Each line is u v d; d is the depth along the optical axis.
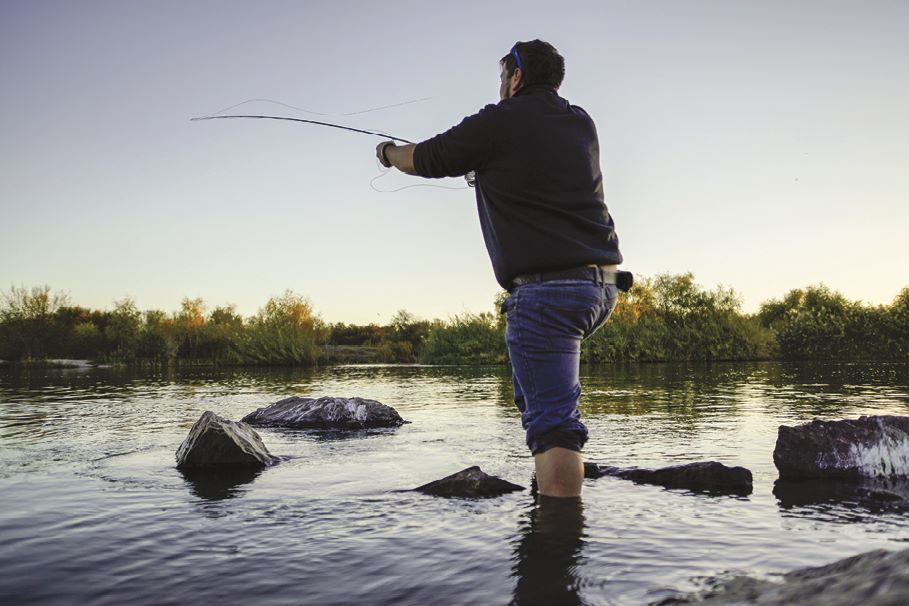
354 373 16.34
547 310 2.51
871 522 2.18
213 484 3.00
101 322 34.66
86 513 2.40
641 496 2.62
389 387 10.59
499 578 1.60
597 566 1.67
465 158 2.65
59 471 3.37
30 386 11.39
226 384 11.84
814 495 2.66
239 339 25.14
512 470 3.32
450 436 4.79
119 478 3.17
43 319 28.27
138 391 9.96
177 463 3.57
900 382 10.22
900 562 0.98
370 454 3.95
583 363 21.36
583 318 2.55
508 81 2.89
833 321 25.16
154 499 2.66
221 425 3.57
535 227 2.53
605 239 2.64
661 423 5.28
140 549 1.92
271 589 1.57
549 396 2.53
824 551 1.81
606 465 3.34
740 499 2.57
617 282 2.71
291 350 23.86
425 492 2.74
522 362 2.56
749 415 5.79
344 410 5.68
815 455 3.13
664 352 23.06
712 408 6.44
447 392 9.41
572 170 2.59
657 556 1.76
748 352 24.08
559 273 2.54
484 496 2.64
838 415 5.66
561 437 2.53
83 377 14.99
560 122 2.66
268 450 4.13
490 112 2.63
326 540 2.00
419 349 29.47
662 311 26.19
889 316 25.20
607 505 2.44
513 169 2.57
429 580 1.61
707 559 1.73
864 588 0.94
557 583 1.55
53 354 27.69
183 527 2.18
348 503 2.55
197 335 27.41
